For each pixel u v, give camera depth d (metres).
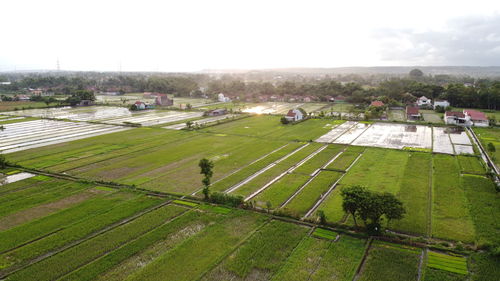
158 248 24.53
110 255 23.47
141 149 53.94
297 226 27.50
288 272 21.44
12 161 46.72
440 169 41.97
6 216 29.72
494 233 25.72
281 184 37.47
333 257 22.98
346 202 26.20
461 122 77.44
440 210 30.03
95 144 57.53
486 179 37.97
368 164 44.88
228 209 30.78
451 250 23.52
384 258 22.81
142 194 34.59
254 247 24.34
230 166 44.50
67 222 28.44
